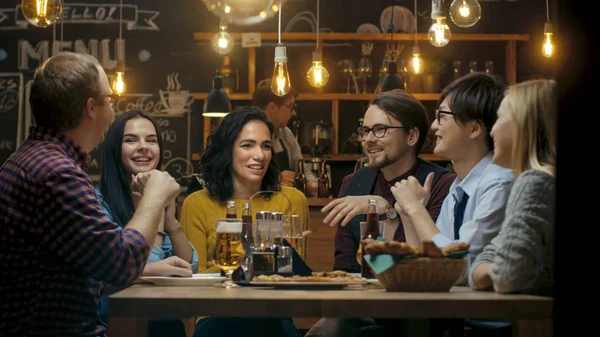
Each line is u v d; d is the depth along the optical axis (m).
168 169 7.44
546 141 2.22
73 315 2.20
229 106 5.87
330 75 7.24
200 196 3.49
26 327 2.17
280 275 2.46
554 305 1.90
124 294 2.02
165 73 7.49
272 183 3.58
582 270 1.89
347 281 2.26
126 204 3.21
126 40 7.52
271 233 2.51
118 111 7.45
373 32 7.36
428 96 6.91
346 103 7.23
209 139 3.57
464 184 2.80
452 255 2.15
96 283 2.29
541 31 7.32
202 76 7.48
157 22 7.51
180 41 7.51
